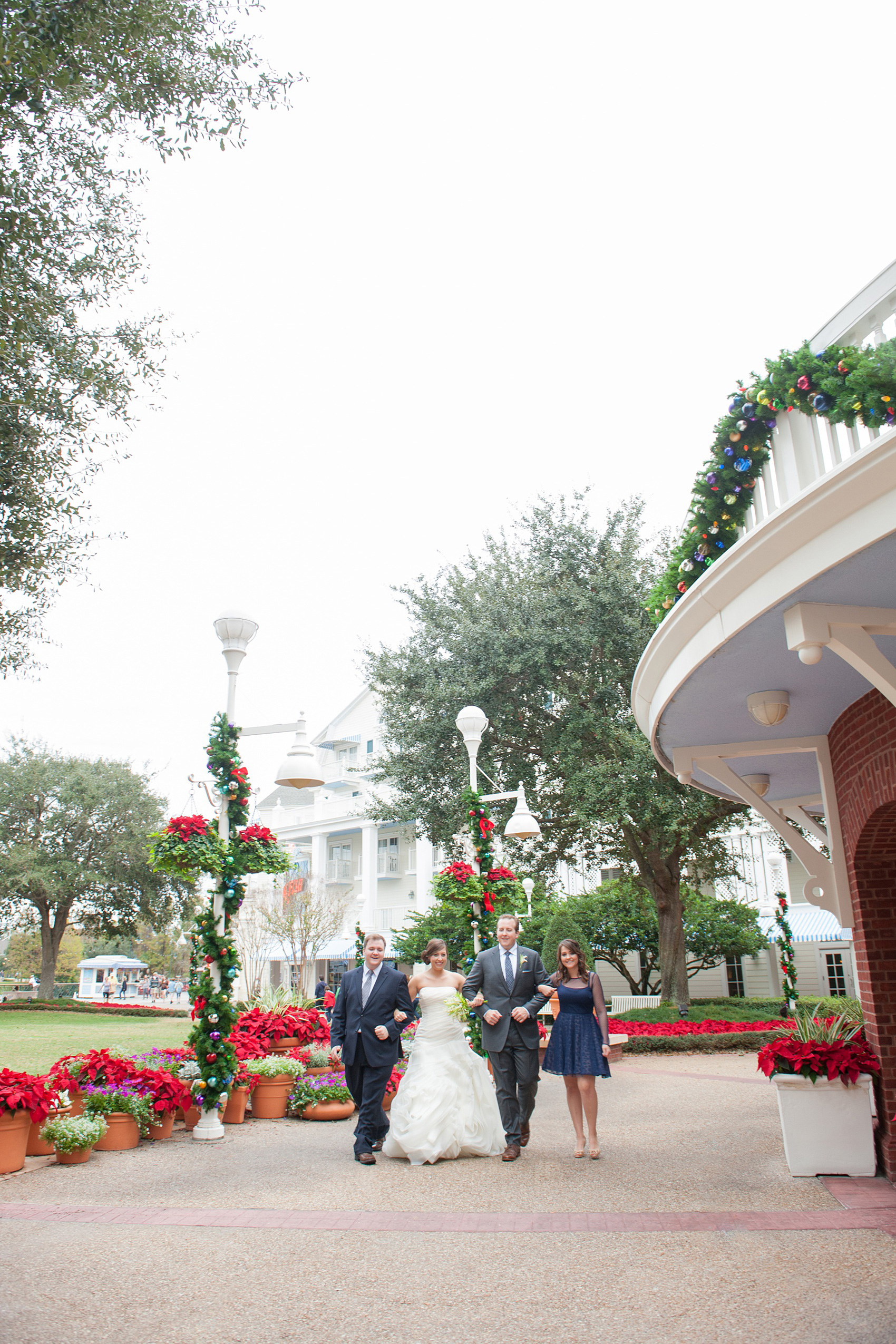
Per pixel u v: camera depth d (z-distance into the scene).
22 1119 6.99
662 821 16.91
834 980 25.52
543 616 18.20
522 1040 7.36
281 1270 4.59
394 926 36.03
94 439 8.33
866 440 4.40
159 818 39.97
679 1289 4.18
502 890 10.26
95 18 6.06
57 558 8.43
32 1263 4.73
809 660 4.48
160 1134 8.26
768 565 4.48
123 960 57.75
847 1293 4.05
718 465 5.28
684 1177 6.38
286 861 8.95
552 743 18.02
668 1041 16.08
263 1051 11.10
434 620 19.34
